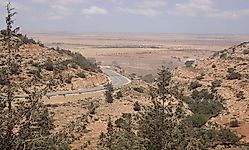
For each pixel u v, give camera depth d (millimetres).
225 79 105188
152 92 20531
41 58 85250
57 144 14328
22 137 12734
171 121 19906
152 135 19391
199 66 125938
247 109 76000
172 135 19594
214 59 128625
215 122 61562
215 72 113625
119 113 57750
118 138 24125
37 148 12828
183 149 19656
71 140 15953
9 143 12289
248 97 86188
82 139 37312
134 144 20156
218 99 90250
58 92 68188
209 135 44906
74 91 72500
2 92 13039
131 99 69125
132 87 83812
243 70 108000
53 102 59500
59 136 14938
